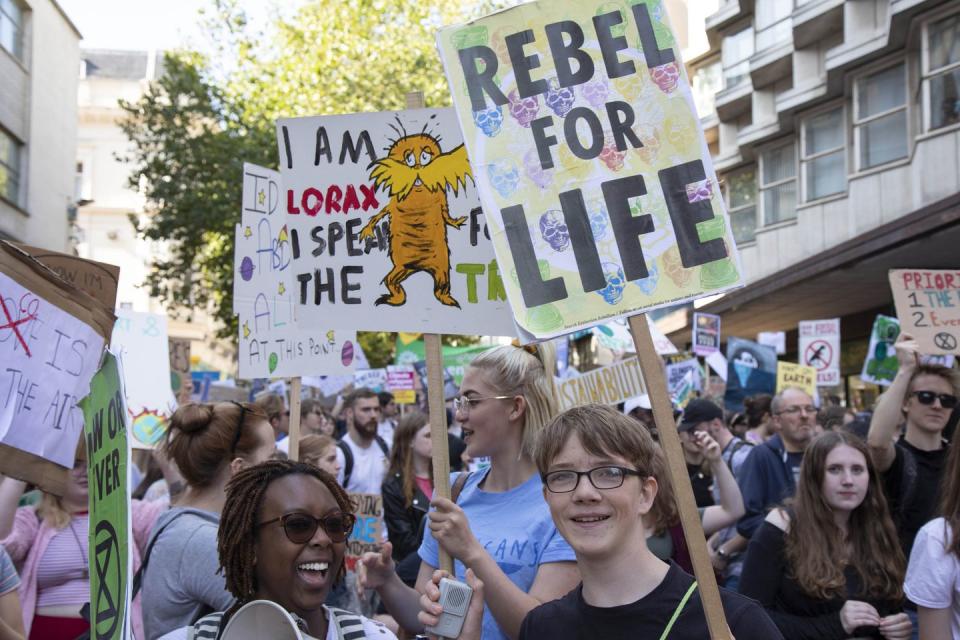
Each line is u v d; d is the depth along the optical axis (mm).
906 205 17844
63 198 27531
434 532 2982
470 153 2836
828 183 21766
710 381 13867
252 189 4922
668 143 2811
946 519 3500
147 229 28797
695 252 2750
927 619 3500
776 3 24484
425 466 6535
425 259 3377
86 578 4379
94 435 2553
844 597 3926
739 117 28250
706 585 2400
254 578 2555
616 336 10805
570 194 2812
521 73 2881
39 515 4395
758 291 21203
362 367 15039
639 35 2867
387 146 3451
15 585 3434
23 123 24031
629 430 2596
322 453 6074
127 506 2270
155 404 6344
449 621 2844
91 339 2877
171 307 29953
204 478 3578
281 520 2492
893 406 5043
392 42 27438
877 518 4031
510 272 2766
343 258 3430
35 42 24609
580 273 2770
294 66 27531
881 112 18656
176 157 28297
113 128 47719
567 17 2891
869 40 18172
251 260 4867
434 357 3293
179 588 3264
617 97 2850
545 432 2664
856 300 22094
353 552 5953
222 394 13383
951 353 6418
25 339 2732
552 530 3189
